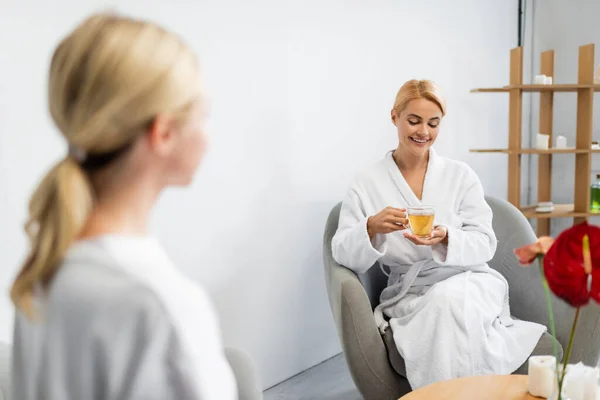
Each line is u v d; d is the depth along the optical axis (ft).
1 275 4.95
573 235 3.28
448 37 10.29
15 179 5.03
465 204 7.14
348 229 6.95
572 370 4.39
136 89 1.81
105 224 1.94
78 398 1.81
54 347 1.83
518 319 7.06
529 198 12.37
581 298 3.28
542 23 11.84
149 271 1.85
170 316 1.79
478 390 4.78
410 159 7.18
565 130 11.78
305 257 8.45
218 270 7.20
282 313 8.18
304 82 8.09
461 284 6.36
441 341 5.99
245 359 4.34
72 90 1.85
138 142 1.92
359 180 7.32
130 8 5.92
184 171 2.03
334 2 8.41
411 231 6.68
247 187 7.47
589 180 9.98
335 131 8.63
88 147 1.89
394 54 9.42
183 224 6.73
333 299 6.66
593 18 11.26
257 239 7.68
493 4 11.10
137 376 1.77
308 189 8.34
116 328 1.77
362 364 6.21
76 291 1.80
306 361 8.70
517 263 7.30
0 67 4.89
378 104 9.28
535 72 12.01
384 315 6.97
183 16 6.49
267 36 7.52
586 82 9.80
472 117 10.95
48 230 1.88
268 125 7.64
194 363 1.81
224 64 7.01
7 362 3.78
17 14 4.98
